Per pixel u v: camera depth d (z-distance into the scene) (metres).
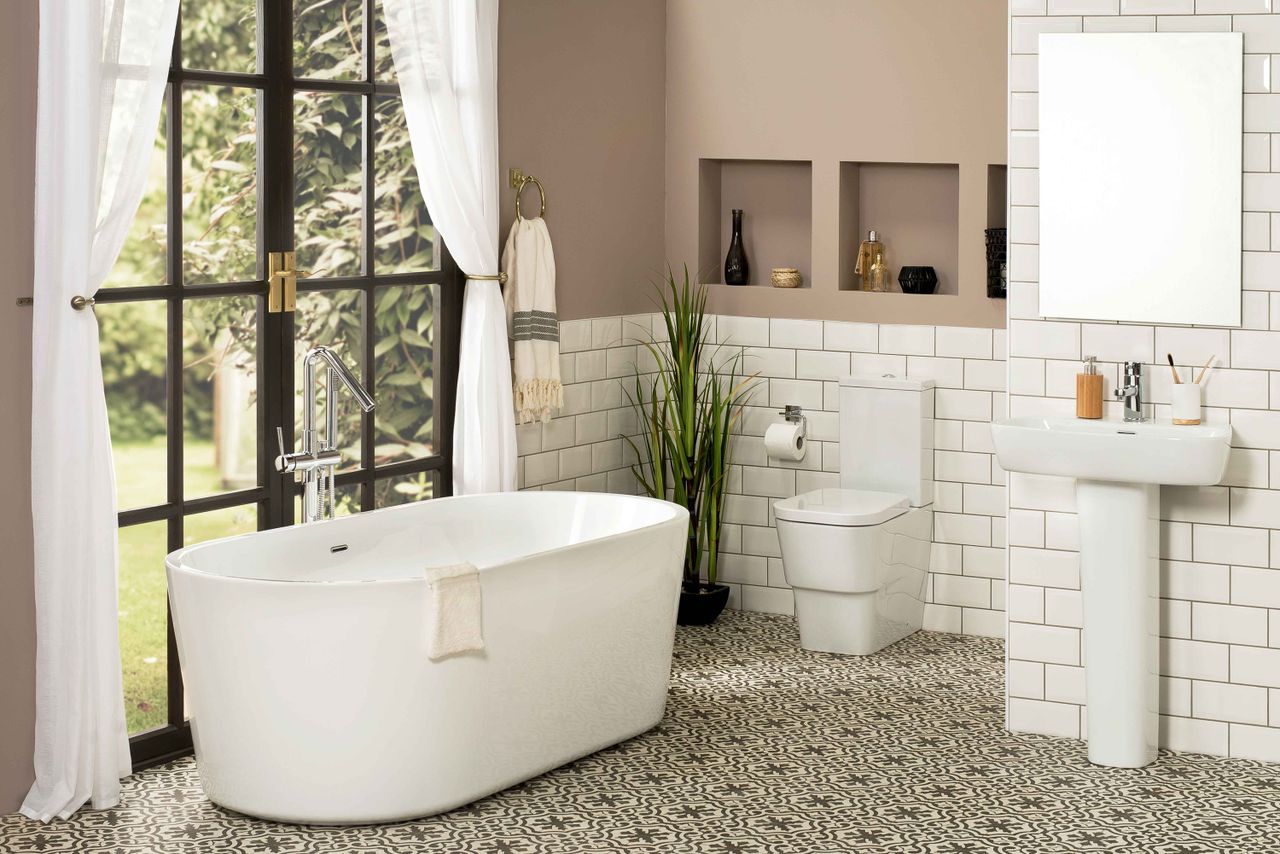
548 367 5.82
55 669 4.09
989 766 4.60
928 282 6.24
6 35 3.96
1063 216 4.75
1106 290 4.72
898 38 6.16
